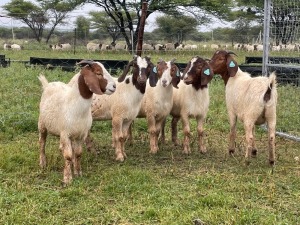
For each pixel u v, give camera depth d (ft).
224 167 9.78
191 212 7.22
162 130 11.76
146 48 47.29
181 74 11.40
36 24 64.59
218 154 10.85
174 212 7.20
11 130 12.01
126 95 10.05
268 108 9.40
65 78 19.01
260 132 12.85
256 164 9.98
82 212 7.27
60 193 7.94
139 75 9.82
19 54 38.96
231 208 7.44
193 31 69.21
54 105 8.66
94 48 46.93
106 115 10.47
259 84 9.51
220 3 44.86
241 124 13.33
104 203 7.66
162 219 6.94
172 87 10.63
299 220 7.07
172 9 45.65
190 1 43.78
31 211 7.14
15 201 7.57
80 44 65.62
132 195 7.97
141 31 20.11
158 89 10.52
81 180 8.61
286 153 10.90
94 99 10.38
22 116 12.75
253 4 53.67
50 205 7.42
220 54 10.52
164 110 10.66
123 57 35.04
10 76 19.25
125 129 10.42
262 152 11.08
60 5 49.65
